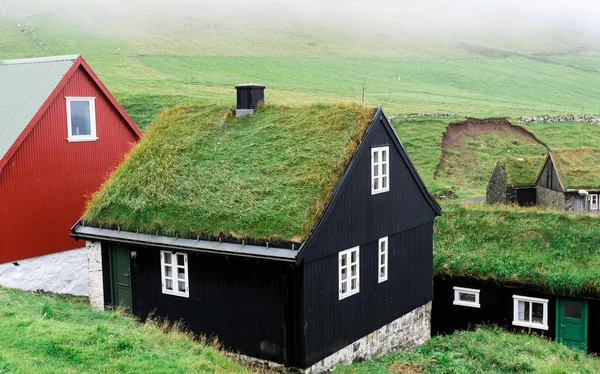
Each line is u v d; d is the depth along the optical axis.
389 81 113.75
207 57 118.81
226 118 20.42
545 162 44.97
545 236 25.33
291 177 17.16
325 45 148.12
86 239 19.23
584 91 120.75
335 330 17.16
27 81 24.47
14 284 21.86
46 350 12.19
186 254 17.66
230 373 13.62
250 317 16.64
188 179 18.47
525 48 177.00
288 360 16.09
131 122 26.12
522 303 23.66
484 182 63.03
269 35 155.12
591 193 41.38
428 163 64.31
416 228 21.70
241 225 16.34
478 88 116.44
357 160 17.61
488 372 16.48
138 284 18.83
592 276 21.94
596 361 20.50
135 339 13.66
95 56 105.94
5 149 21.44
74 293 23.83
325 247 16.45
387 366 17.17
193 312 17.72
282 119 19.72
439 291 25.22
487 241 26.05
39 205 22.56
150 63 106.38
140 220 18.16
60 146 23.30
